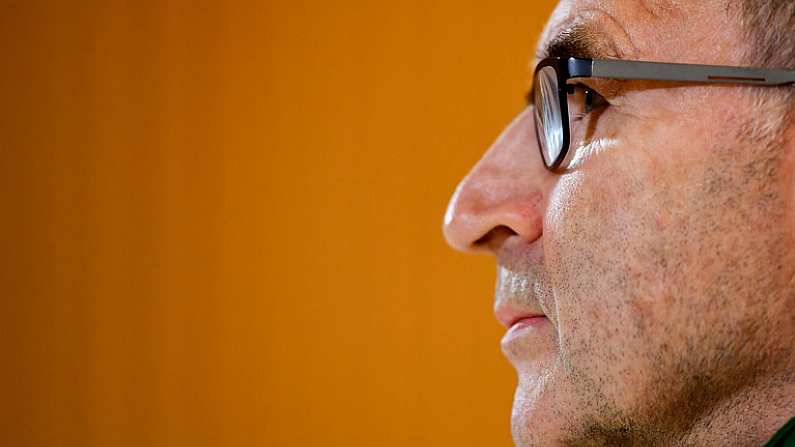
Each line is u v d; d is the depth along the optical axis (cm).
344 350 582
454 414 566
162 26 619
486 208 117
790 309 90
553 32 114
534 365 111
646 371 96
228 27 615
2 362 600
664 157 95
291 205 600
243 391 588
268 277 596
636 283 96
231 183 605
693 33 97
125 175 612
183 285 600
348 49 605
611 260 98
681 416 96
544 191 112
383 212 589
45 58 622
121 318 600
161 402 593
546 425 106
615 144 99
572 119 107
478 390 564
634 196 96
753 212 91
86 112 619
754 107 92
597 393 100
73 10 623
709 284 92
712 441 95
